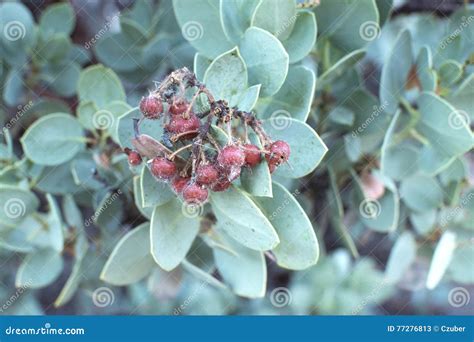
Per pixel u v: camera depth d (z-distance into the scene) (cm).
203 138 33
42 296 49
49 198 41
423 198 45
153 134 35
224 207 34
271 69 35
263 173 33
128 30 47
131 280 40
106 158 42
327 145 44
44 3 51
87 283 44
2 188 41
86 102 41
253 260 38
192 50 45
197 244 40
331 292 49
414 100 42
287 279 50
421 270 50
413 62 43
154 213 35
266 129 35
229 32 37
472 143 39
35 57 47
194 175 33
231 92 35
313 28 37
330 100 43
